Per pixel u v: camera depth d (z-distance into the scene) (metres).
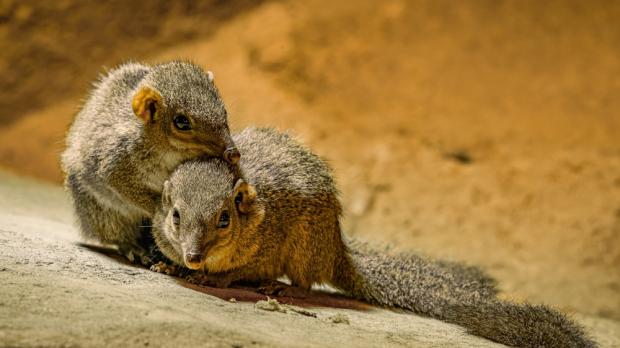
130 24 23.03
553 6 23.09
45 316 5.71
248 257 8.58
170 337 5.68
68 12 22.94
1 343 5.12
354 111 20.64
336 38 22.55
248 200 8.36
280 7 23.17
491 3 23.12
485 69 21.94
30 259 7.48
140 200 9.30
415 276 9.69
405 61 22.14
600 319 12.55
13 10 22.70
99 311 6.00
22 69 22.12
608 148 19.25
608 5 23.06
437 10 23.11
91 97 10.12
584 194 17.52
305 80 21.28
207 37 22.84
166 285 7.82
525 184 17.98
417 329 7.99
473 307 8.71
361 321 7.96
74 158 9.76
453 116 20.64
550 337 8.10
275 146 9.34
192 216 7.92
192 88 9.45
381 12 23.06
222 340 5.81
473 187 17.97
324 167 9.48
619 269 15.44
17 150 20.19
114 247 10.04
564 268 15.37
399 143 19.38
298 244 8.99
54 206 14.12
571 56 22.17
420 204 17.50
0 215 10.56
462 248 16.05
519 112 20.70
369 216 17.17
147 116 9.10
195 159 9.04
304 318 7.48
